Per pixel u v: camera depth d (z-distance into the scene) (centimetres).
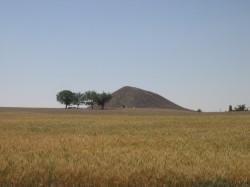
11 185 1066
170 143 2331
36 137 2789
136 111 14100
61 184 1067
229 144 2334
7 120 6309
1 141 2339
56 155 1633
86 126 4641
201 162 1462
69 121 6003
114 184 1080
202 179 1145
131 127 4425
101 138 2606
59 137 2752
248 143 2400
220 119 6519
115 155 1627
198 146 2172
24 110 14150
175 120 6262
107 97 17675
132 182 1089
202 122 5531
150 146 2131
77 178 1120
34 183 1078
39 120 6347
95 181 1091
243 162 1452
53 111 13175
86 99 18300
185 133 3362
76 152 1755
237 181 1130
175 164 1375
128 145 2184
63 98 18550
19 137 2759
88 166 1281
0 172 1184
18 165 1299
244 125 4756
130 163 1393
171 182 1105
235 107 14925
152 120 6328
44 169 1216
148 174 1163
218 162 1462
